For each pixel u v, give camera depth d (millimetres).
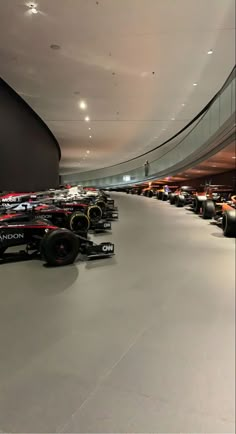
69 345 1895
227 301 2631
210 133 14969
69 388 1521
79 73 9992
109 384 1557
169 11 6625
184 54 8805
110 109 14406
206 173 23281
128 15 6727
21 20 6824
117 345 1907
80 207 7680
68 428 1288
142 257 4184
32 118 14594
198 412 1400
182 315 2344
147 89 11695
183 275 3367
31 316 2295
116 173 40875
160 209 12297
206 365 1727
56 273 3408
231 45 8258
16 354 1793
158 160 28406
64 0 6109
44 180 17328
